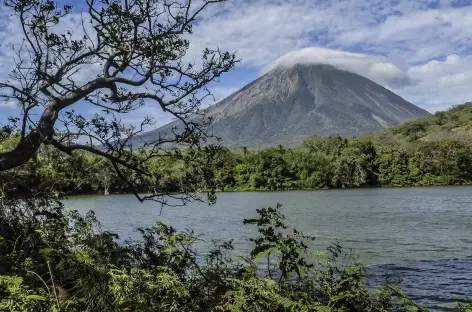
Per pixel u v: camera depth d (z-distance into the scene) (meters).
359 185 112.44
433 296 13.08
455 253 21.69
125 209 53.81
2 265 4.85
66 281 4.83
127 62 7.59
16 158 6.71
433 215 43.00
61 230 6.02
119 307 4.50
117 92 7.72
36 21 6.74
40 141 6.87
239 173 111.19
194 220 40.84
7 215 6.57
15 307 3.71
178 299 5.51
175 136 8.29
